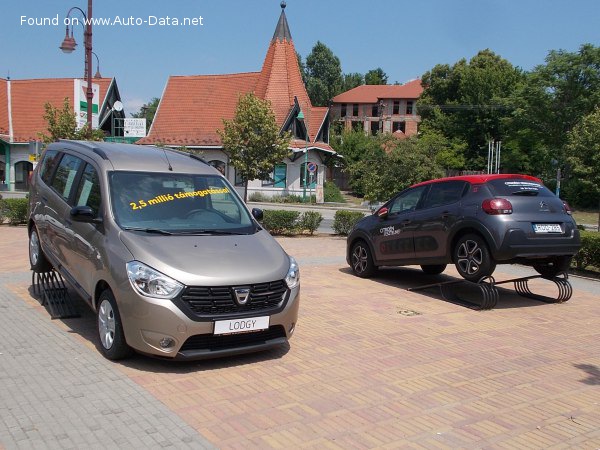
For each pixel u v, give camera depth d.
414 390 4.95
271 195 41.16
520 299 9.07
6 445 3.66
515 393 4.96
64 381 4.81
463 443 3.97
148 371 5.12
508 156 52.09
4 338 5.94
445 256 8.61
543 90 47.19
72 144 7.50
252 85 43.75
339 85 93.94
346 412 4.43
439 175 16.17
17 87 44.53
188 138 41.91
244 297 5.15
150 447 3.71
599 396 4.95
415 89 81.12
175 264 5.08
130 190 6.09
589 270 11.98
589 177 22.91
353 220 17.16
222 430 4.02
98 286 5.60
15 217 17.14
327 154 44.94
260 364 5.48
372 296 8.77
